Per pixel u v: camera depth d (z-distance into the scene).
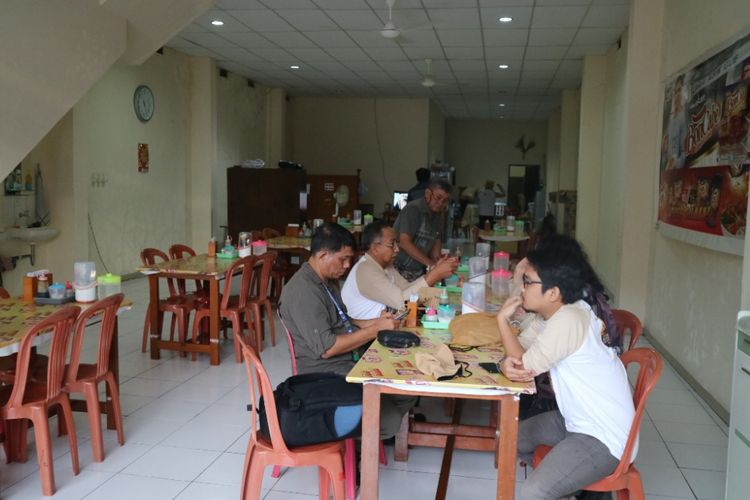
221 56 10.19
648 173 6.34
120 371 4.86
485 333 2.78
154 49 6.52
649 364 2.32
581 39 8.58
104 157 8.31
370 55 9.89
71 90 5.32
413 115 14.39
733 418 2.54
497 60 10.12
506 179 19.80
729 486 2.56
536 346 2.27
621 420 2.21
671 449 3.60
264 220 9.93
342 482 2.43
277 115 13.31
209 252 5.75
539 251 2.36
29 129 4.97
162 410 4.05
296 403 2.43
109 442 3.53
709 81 4.40
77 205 7.62
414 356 2.58
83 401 3.68
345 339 2.90
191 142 10.49
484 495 3.01
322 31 8.45
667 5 5.96
